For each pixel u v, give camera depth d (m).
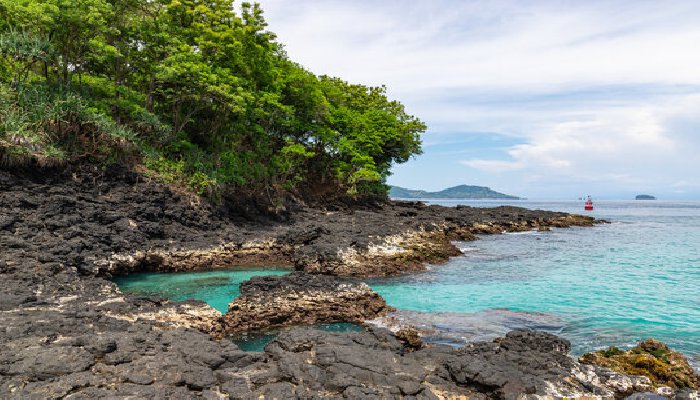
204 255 25.55
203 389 7.95
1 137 21.52
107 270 20.44
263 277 17.91
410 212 52.84
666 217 89.25
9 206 20.22
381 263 25.36
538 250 35.81
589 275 25.36
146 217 26.22
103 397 7.15
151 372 8.15
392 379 8.62
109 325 10.90
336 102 58.62
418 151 65.38
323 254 24.69
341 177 55.69
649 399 9.02
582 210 137.88
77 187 24.45
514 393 8.34
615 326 15.65
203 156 33.78
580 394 8.70
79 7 25.59
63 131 24.67
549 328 15.45
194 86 32.19
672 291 21.27
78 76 29.44
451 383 8.83
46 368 7.80
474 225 49.75
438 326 15.70
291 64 48.66
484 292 21.17
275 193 40.50
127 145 27.61
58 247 18.62
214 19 36.12
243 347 13.94
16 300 12.02
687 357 12.61
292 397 7.79
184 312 14.00
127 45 31.19
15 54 23.42
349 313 16.73
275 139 46.62
